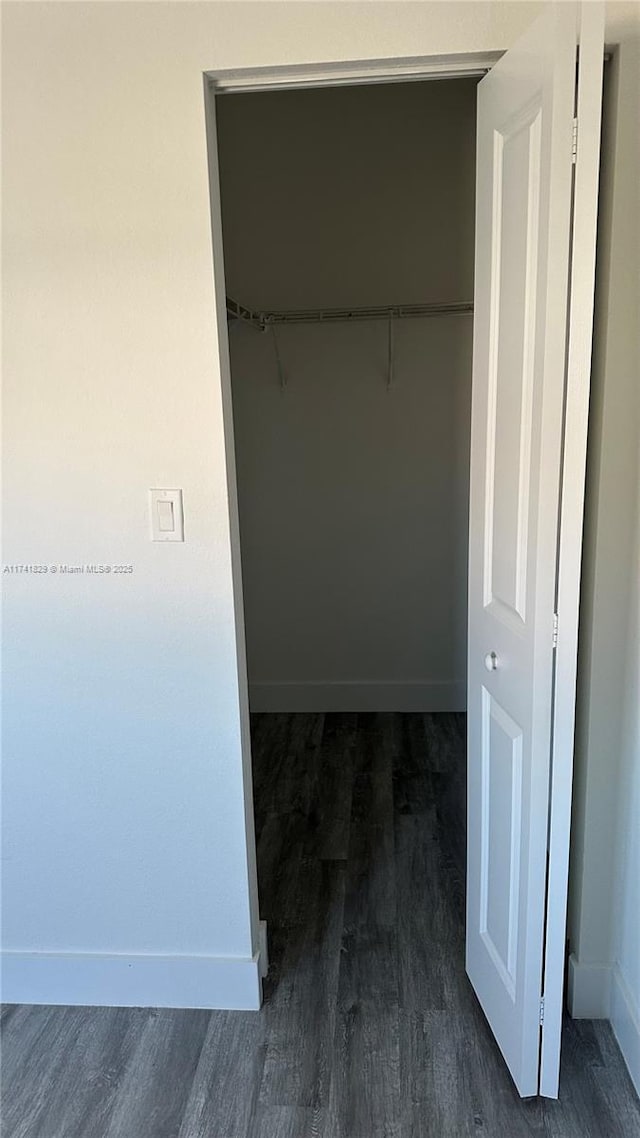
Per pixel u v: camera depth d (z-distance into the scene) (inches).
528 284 51.0
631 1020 63.6
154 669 67.0
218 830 69.8
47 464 63.9
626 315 57.4
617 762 64.4
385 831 102.0
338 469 132.0
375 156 120.1
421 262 123.3
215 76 57.4
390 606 137.2
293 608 138.6
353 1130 60.4
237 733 67.6
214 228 59.6
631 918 64.1
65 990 74.6
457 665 138.6
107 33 56.5
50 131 58.3
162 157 58.1
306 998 73.8
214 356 60.9
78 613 66.4
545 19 45.8
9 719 69.0
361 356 127.1
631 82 54.4
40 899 73.0
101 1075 66.3
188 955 73.0
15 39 57.1
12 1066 67.5
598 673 62.9
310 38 55.5
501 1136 59.3
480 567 64.1
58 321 61.3
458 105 117.4
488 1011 68.6
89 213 59.4
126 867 71.6
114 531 64.7
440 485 131.2
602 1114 60.9
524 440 52.9
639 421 58.4
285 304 126.5
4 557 65.8
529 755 54.3
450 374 126.7
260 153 121.6
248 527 135.6
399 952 79.5
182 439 62.6
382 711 141.4
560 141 45.3
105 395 62.3
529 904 56.0
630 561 60.9
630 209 56.1
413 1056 66.9
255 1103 63.1
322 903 87.6
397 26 54.9
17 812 71.1
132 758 69.0
